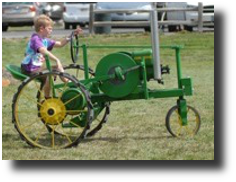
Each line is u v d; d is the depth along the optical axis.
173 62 17.14
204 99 10.80
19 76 7.75
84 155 7.10
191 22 22.72
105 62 7.57
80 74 13.61
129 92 7.54
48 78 7.53
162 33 22.36
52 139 7.68
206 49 19.02
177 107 7.79
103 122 8.25
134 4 25.05
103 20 23.28
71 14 28.62
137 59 7.58
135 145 7.55
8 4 29.72
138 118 9.31
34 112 9.84
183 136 7.95
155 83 13.01
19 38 22.05
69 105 7.46
